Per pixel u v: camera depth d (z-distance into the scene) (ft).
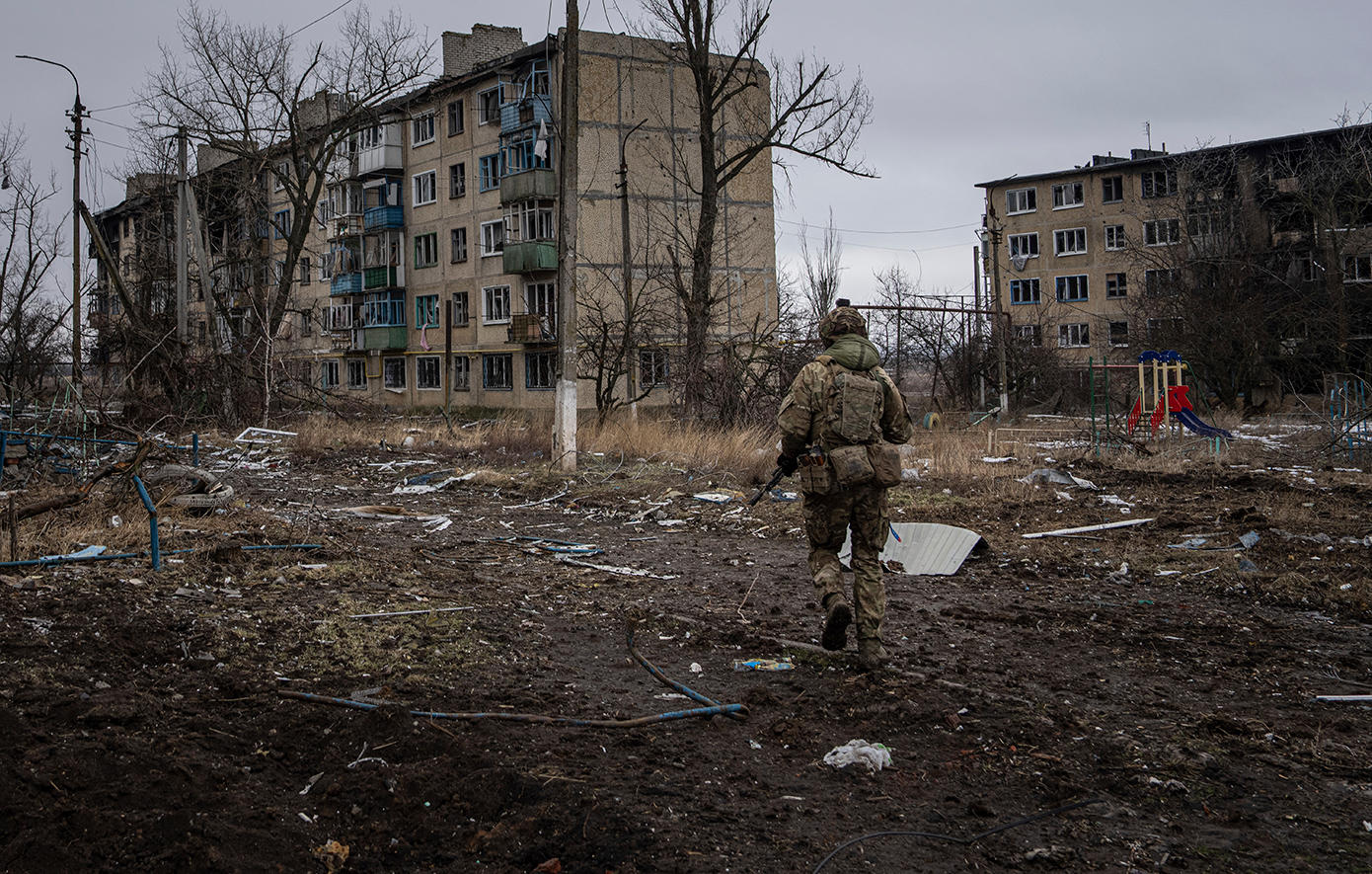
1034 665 16.55
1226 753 12.47
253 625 17.08
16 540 21.01
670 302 102.12
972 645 17.79
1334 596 21.08
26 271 83.56
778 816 10.59
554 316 116.26
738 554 27.78
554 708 13.87
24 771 9.91
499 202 126.31
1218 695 14.90
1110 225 167.73
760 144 77.71
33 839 8.90
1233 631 18.85
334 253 155.94
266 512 32.63
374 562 24.40
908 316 121.49
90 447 40.01
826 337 16.84
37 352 79.97
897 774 11.80
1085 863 9.74
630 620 16.71
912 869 9.57
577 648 17.51
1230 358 102.37
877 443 15.84
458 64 137.80
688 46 74.69
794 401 16.03
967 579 23.94
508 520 35.12
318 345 163.32
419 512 37.17
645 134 117.60
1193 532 28.94
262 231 175.52
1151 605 21.17
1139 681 15.62
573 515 36.91
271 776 11.17
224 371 84.74
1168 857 9.77
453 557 26.48
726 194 122.31
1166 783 11.47
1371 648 17.58
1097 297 170.19
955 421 99.55
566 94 48.52
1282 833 10.36
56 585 18.45
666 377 71.51
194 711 12.79
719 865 9.48
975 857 9.84
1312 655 17.16
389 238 147.54
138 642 15.24
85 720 11.80
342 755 11.61
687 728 13.28
